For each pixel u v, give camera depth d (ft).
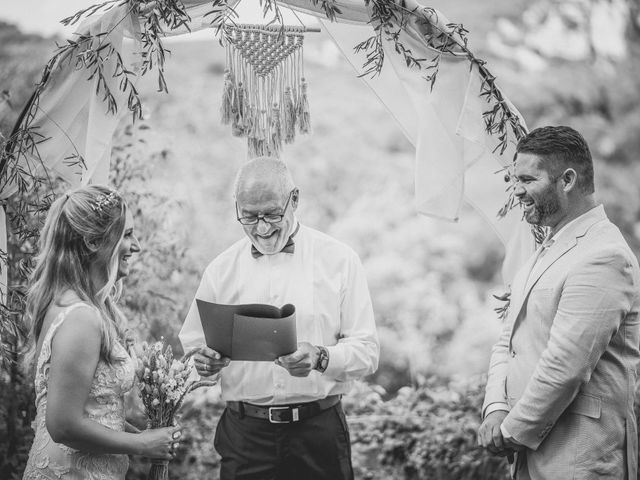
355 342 9.82
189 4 10.32
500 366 9.53
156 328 15.78
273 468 9.89
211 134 27.04
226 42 10.53
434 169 10.43
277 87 10.78
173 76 28.43
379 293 25.58
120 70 10.14
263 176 9.68
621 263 8.36
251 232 9.83
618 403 8.48
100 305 8.00
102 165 10.39
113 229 8.04
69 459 7.84
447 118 10.41
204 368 9.02
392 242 27.17
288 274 10.19
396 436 15.81
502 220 11.07
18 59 25.66
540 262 8.95
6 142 10.04
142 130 15.81
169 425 8.76
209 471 15.10
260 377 9.84
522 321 9.02
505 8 31.53
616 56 31.55
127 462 8.59
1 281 10.76
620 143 30.35
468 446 15.28
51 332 7.65
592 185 8.85
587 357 8.20
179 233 16.40
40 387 7.86
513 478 9.12
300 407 9.87
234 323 8.51
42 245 8.10
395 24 10.40
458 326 24.90
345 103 30.32
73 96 10.23
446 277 26.40
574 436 8.40
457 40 10.32
